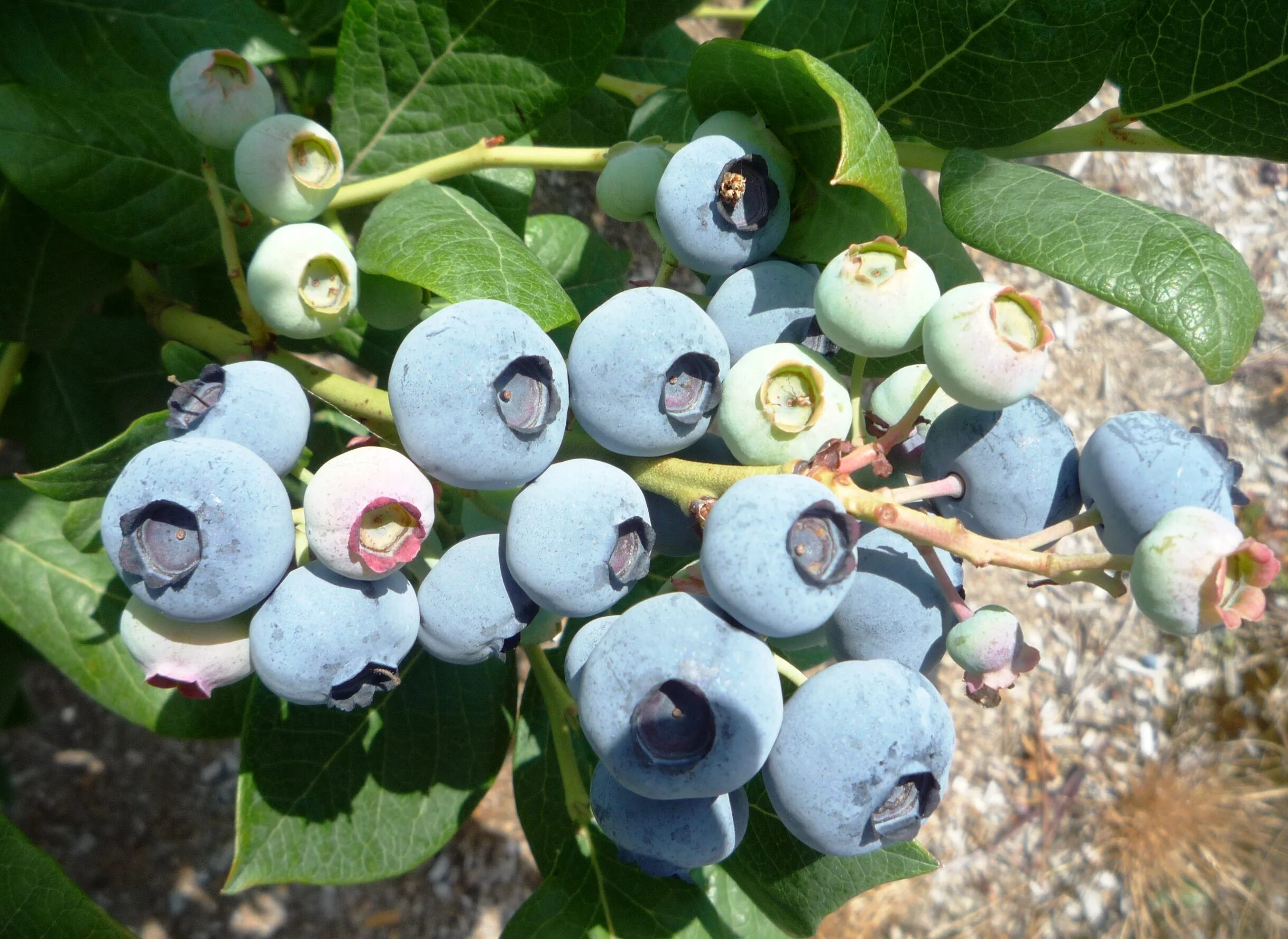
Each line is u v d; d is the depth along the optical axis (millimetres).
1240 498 112
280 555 109
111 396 208
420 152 161
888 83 145
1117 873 462
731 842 119
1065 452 116
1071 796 469
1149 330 513
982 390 107
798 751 106
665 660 102
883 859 143
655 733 103
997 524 116
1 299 166
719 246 128
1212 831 470
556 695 162
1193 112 139
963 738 472
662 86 195
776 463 114
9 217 161
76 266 168
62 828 338
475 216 136
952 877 453
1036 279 498
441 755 168
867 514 106
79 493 125
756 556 99
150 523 105
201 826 351
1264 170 550
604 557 110
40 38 169
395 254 128
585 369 113
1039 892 454
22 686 257
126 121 156
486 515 130
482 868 374
